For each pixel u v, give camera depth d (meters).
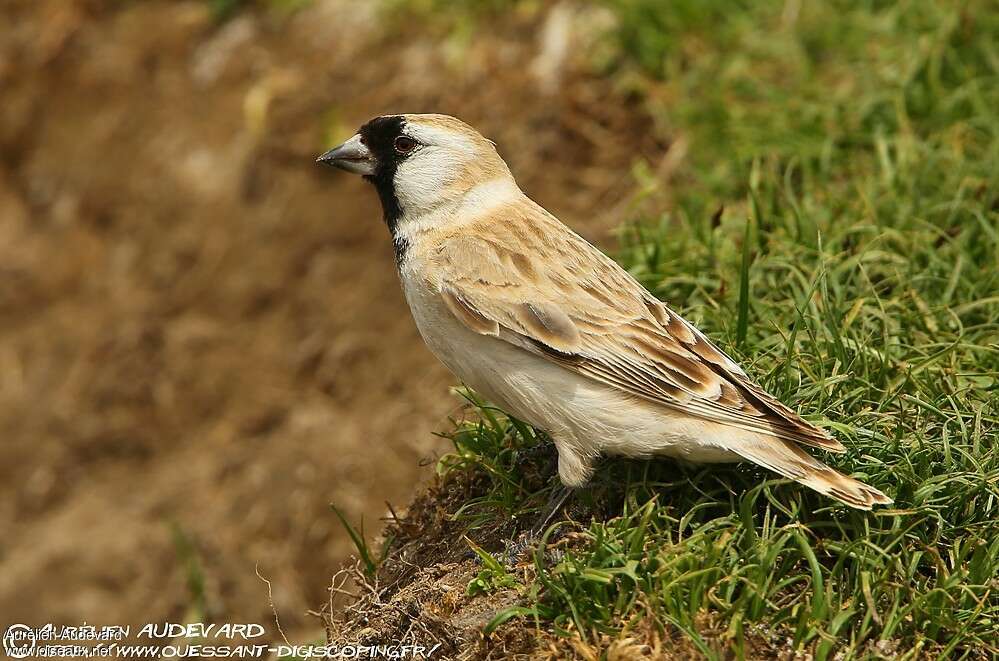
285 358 14.05
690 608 6.66
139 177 15.48
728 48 12.68
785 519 7.23
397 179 8.14
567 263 7.59
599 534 6.94
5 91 16.55
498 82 13.66
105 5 16.36
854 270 9.39
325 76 14.61
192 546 13.21
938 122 11.16
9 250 16.03
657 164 12.55
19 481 14.70
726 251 9.89
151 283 15.05
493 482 8.26
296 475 13.16
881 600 6.78
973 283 9.23
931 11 12.02
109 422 14.62
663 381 7.14
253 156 14.74
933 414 7.68
